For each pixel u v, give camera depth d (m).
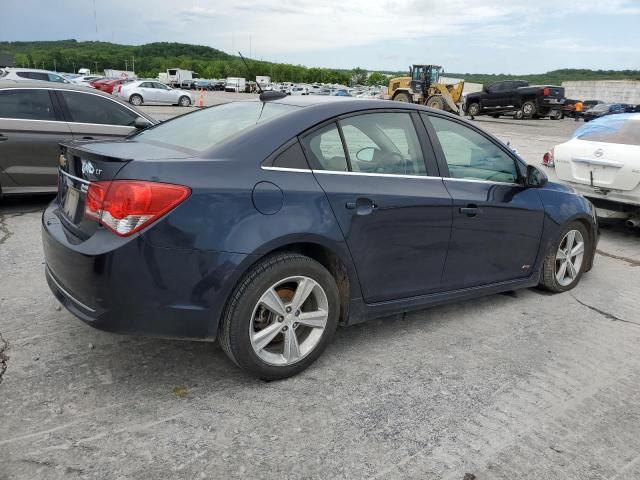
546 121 33.94
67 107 6.74
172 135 3.41
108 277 2.58
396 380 3.15
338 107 3.27
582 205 4.62
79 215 2.87
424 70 31.14
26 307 3.86
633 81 59.25
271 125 3.04
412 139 3.56
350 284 3.23
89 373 3.04
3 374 2.98
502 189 3.99
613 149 6.29
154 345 3.40
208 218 2.67
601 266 5.67
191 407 2.77
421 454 2.52
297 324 3.06
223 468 2.35
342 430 2.66
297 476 2.33
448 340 3.71
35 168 6.53
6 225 6.04
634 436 2.73
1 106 6.35
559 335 3.88
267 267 2.84
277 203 2.85
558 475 2.42
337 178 3.12
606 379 3.29
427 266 3.58
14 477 2.23
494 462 2.49
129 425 2.60
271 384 3.03
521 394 3.07
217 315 2.76
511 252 4.11
